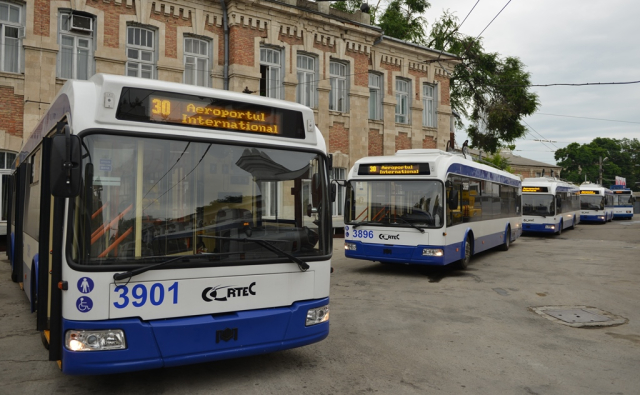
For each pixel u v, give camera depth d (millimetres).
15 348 6387
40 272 4676
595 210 39438
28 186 7812
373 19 34281
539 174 80562
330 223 5574
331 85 22062
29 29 14930
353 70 22359
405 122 25094
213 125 4922
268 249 5059
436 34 34906
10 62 14898
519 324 8031
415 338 7070
